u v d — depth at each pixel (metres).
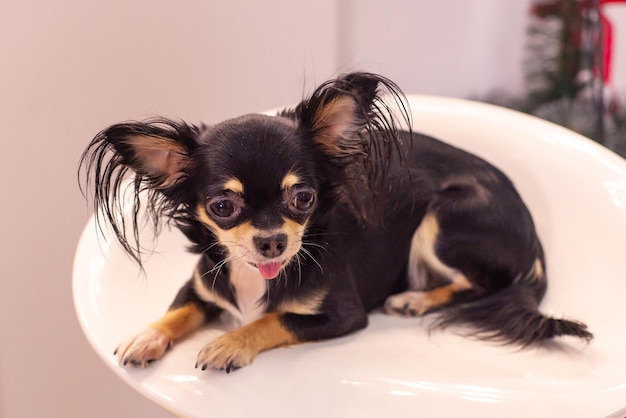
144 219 1.40
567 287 1.49
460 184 1.48
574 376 1.19
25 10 1.78
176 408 1.11
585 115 2.32
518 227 1.48
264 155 1.15
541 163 1.61
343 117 1.24
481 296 1.46
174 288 1.43
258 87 2.14
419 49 2.61
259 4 2.05
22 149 1.88
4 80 1.81
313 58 2.21
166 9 1.93
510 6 2.63
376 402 1.12
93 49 1.88
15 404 2.10
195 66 2.02
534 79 2.44
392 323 1.40
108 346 1.24
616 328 1.33
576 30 2.34
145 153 1.21
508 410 1.09
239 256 1.17
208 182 1.17
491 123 1.67
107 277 1.39
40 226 1.96
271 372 1.18
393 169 1.43
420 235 1.48
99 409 2.17
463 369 1.22
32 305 2.02
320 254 1.29
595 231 1.51
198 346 1.25
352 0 2.41
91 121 1.93
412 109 1.71
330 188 1.28
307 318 1.28
